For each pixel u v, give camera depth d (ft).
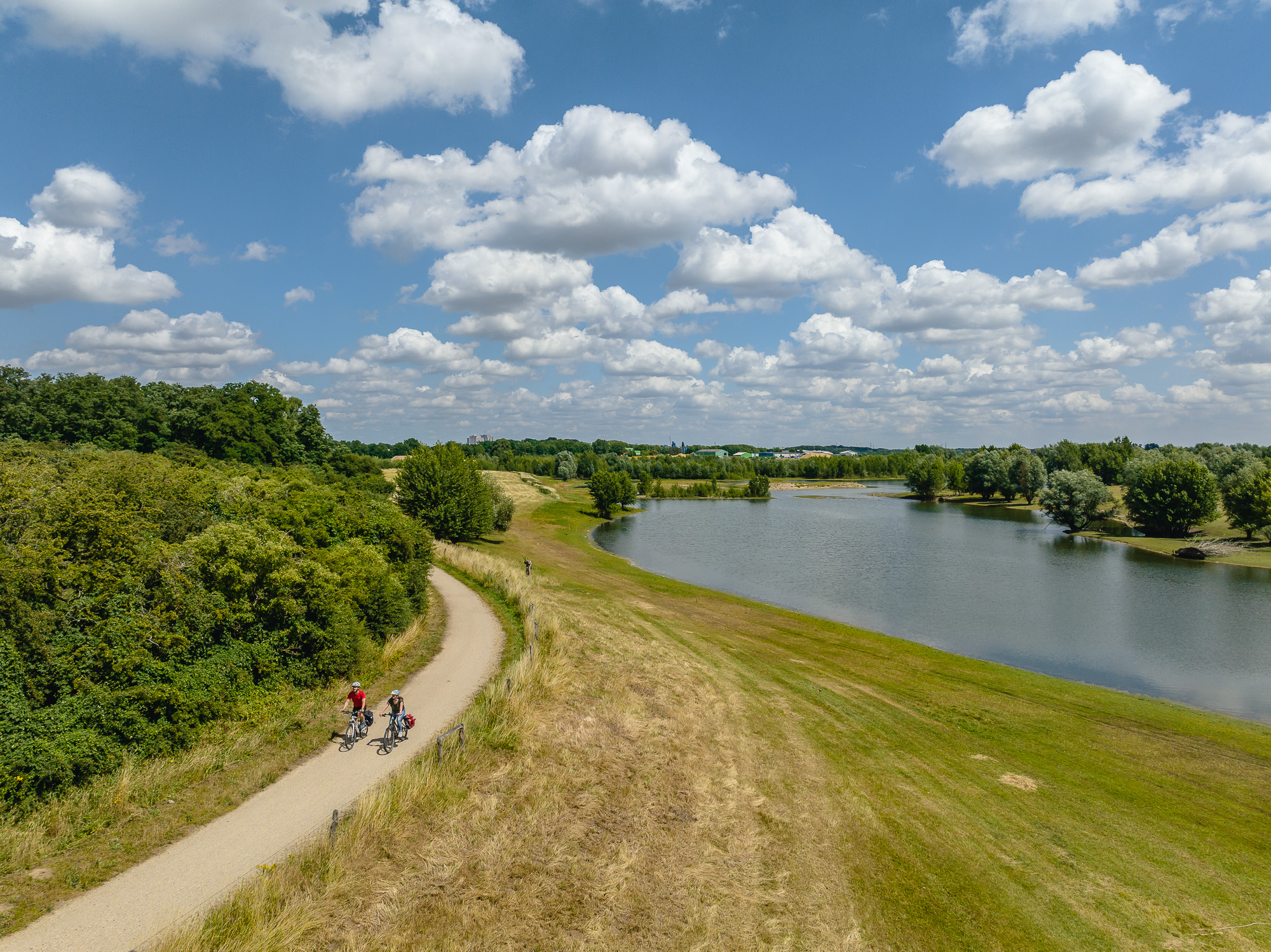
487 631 98.12
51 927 33.88
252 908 35.60
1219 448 435.53
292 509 90.38
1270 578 202.28
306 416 273.54
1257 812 64.85
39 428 204.23
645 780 58.23
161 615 57.47
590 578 172.86
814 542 283.59
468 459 230.48
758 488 568.41
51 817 42.14
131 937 33.50
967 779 67.56
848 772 65.87
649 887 44.16
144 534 66.44
